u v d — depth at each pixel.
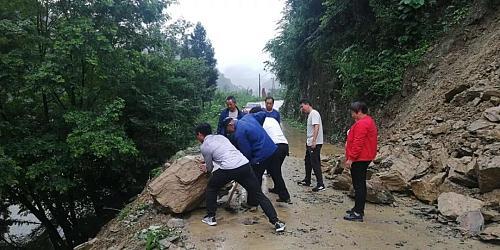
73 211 15.17
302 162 11.25
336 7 14.95
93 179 14.68
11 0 12.09
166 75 16.20
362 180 5.95
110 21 13.44
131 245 5.55
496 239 4.99
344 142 14.80
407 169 7.56
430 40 11.92
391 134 10.59
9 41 11.81
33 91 12.12
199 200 6.37
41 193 13.63
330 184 8.38
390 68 12.63
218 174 5.65
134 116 14.91
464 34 10.84
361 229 5.62
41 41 12.16
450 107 9.05
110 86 14.01
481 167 6.09
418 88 11.36
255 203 6.43
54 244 15.16
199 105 17.62
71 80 12.60
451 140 7.75
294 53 21.39
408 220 6.00
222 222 5.92
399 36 12.77
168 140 15.12
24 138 12.17
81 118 12.16
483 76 8.95
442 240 5.19
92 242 7.00
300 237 5.30
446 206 6.09
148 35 15.16
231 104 7.38
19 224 16.80
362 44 14.52
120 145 11.94
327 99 17.77
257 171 6.20
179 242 5.22
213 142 5.66
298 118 25.31
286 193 6.93
